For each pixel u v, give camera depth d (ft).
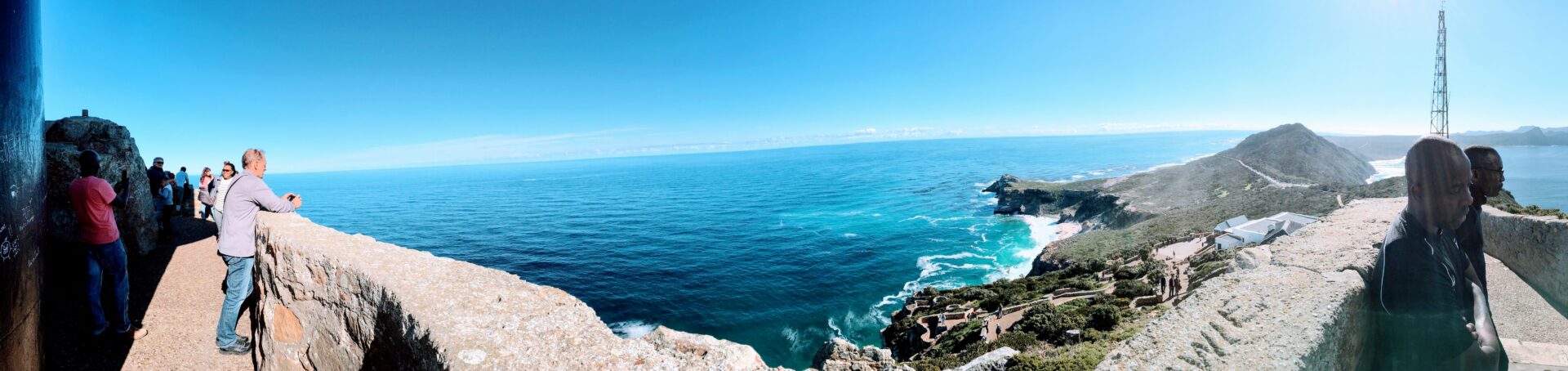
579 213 555.28
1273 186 355.36
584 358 9.21
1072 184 516.32
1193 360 7.61
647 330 187.21
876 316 188.85
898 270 255.70
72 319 18.98
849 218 441.27
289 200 17.83
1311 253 11.69
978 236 337.11
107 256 16.98
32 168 12.85
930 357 107.34
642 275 266.16
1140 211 328.90
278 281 14.75
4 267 11.03
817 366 41.32
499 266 293.84
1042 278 185.88
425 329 9.53
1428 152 8.16
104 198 16.62
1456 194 8.01
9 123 11.28
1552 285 16.51
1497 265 19.81
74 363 15.83
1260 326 8.21
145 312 20.58
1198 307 9.32
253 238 16.65
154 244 31.76
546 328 10.16
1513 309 16.22
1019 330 95.25
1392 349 9.11
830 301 209.46
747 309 204.13
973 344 97.50
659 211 556.10
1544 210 22.44
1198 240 214.07
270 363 15.14
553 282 255.50
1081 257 223.71
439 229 460.14
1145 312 90.27
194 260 29.91
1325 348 7.75
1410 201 8.61
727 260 294.25
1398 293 8.48
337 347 12.97
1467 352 7.96
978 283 231.09
